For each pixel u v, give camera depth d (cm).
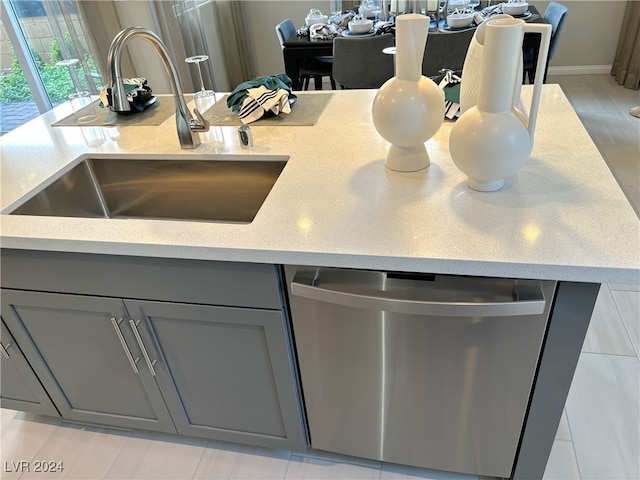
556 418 119
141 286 118
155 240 106
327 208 111
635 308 208
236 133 159
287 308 116
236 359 130
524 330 103
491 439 129
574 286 95
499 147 99
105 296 123
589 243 92
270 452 165
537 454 129
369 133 149
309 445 153
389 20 376
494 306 96
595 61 480
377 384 124
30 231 113
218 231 107
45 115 187
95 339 137
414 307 99
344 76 314
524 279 96
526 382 113
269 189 150
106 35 310
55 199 143
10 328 141
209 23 451
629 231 95
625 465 152
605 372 181
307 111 171
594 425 164
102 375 149
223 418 149
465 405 122
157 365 138
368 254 95
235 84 503
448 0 365
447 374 116
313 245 99
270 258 101
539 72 93
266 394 137
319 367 126
